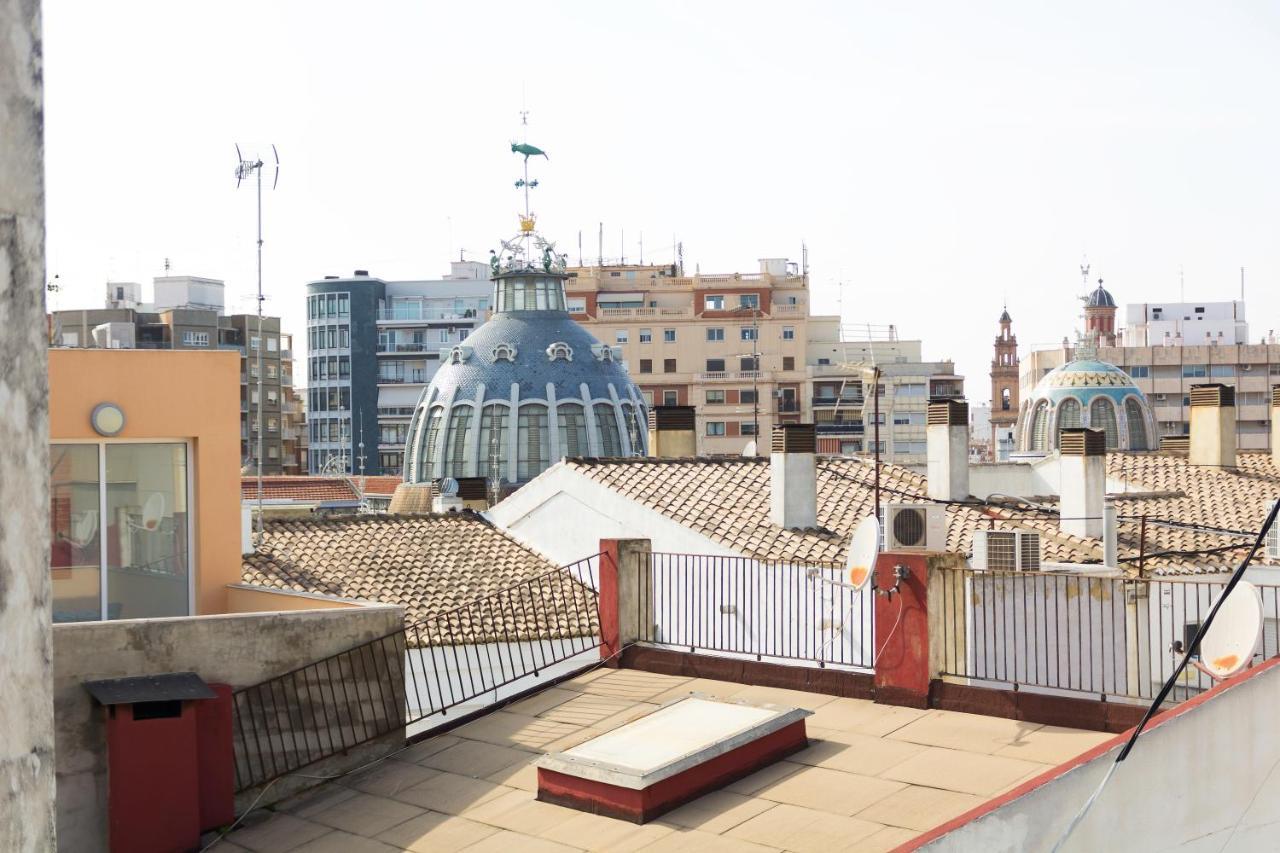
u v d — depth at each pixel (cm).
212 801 1437
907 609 1527
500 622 2619
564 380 11238
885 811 1246
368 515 3394
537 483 3284
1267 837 1175
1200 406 4181
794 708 1441
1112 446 9144
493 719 1675
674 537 2900
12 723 371
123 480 1917
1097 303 16700
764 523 2939
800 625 2364
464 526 3359
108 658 1410
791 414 15150
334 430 16975
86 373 1869
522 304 11650
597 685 1747
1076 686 1991
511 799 1412
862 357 15488
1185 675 2144
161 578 1944
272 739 1517
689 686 1694
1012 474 4984
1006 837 1127
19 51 381
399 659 1628
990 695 1463
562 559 3194
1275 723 1173
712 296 15562
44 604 385
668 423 4238
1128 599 2133
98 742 1384
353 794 1506
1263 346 14625
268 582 2831
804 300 15612
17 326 378
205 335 14162
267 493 8319
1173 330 16100
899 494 3309
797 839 1207
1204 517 3484
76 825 1363
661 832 1262
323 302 17062
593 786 1337
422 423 11369
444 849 1315
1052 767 1297
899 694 1524
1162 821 1141
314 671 1555
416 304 17075
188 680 1427
